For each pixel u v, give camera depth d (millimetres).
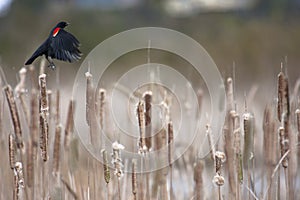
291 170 7324
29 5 36500
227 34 33094
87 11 39125
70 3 39938
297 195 7535
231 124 7184
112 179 7309
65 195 7406
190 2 42500
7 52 28797
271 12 37844
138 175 7332
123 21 40062
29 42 31531
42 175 7012
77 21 37250
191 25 37312
